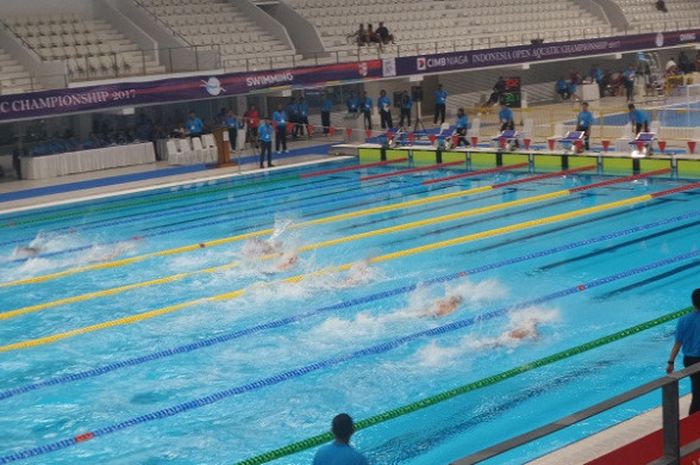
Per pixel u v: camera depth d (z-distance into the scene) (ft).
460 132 79.92
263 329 36.55
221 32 96.43
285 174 76.38
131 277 45.60
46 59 84.64
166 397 30.58
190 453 26.50
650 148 67.97
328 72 88.43
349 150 84.17
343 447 17.71
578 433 26.04
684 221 51.31
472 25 112.06
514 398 28.81
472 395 29.22
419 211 58.29
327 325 36.52
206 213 61.62
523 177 68.49
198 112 91.30
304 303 39.63
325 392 30.17
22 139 80.28
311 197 65.51
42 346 36.19
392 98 105.09
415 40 105.81
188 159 82.23
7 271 48.19
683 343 24.40
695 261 43.14
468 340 34.14
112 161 81.71
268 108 96.43
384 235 52.03
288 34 101.09
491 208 57.82
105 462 26.16
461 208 58.54
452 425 27.22
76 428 28.63
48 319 39.50
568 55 103.09
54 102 74.54
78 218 62.28
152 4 96.58
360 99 94.73
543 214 55.26
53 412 29.89
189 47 88.58
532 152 72.79
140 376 32.53
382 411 28.50
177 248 51.42
